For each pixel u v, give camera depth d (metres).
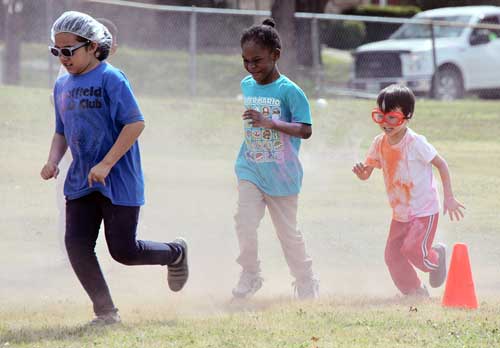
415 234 16.69
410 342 12.78
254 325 13.77
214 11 52.31
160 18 76.12
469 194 28.02
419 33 59.78
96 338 12.86
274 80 16.52
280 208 16.75
